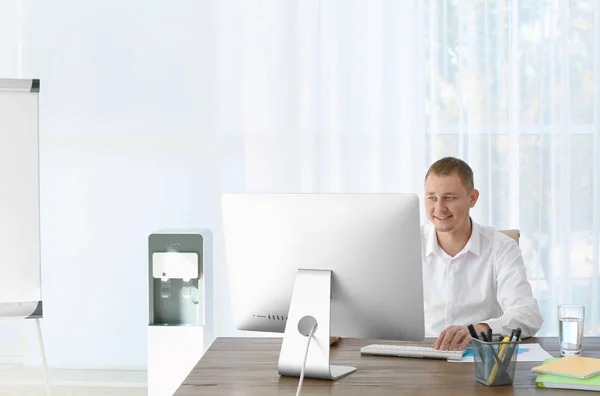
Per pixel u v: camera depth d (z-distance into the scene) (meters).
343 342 2.30
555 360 1.95
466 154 4.11
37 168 3.21
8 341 4.32
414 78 4.10
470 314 2.64
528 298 2.46
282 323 2.05
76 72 4.27
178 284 3.27
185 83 4.25
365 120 4.14
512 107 4.09
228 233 2.06
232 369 2.01
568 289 4.12
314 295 1.95
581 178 4.11
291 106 4.18
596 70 4.06
